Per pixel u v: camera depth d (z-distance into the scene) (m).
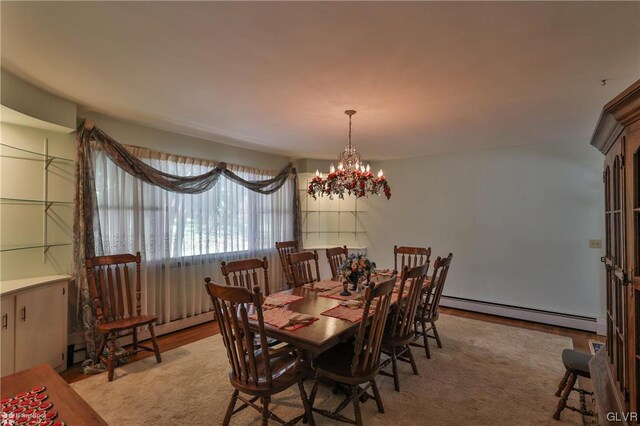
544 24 1.63
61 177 2.89
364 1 1.46
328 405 2.29
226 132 3.77
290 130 3.66
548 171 4.21
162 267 3.64
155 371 2.76
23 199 2.66
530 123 3.35
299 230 5.30
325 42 1.82
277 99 2.70
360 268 2.71
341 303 2.49
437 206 5.04
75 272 2.89
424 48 1.88
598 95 2.58
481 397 2.39
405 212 5.32
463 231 4.81
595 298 3.92
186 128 3.60
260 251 4.79
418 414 2.19
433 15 1.56
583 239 4.00
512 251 4.45
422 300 3.24
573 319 3.89
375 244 5.55
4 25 1.67
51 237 2.83
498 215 4.55
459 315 4.44
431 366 2.89
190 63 2.09
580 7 1.49
